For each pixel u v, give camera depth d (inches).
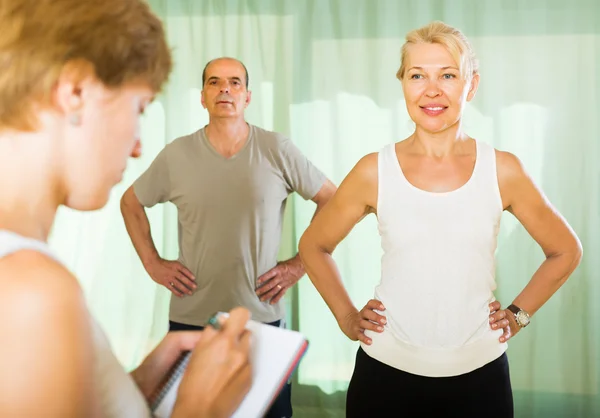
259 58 111.5
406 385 57.1
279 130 111.4
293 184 87.7
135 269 115.9
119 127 18.0
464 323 56.0
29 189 16.8
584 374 106.8
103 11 16.7
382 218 58.7
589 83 105.1
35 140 16.7
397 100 109.0
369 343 59.4
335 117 110.1
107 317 116.3
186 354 26.6
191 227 84.7
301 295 110.7
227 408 20.5
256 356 24.3
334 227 64.9
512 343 108.1
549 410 107.8
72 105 16.7
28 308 13.9
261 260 84.5
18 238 15.3
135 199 90.8
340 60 109.8
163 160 87.4
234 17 112.0
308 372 111.7
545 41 105.6
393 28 108.4
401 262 57.3
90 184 17.8
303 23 110.3
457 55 56.0
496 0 106.0
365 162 60.9
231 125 84.3
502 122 107.0
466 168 57.7
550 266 61.6
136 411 19.1
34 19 15.8
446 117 56.5
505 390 57.5
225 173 83.7
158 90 19.5
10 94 16.0
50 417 13.6
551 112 106.2
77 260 116.5
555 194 106.7
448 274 55.8
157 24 18.7
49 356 13.7
